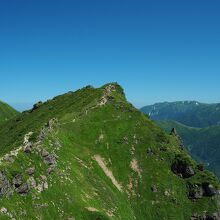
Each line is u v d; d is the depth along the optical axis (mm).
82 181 158375
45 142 153375
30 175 122500
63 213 123500
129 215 172375
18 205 108000
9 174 111875
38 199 117938
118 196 180375
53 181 132375
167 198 194125
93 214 132375
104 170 196000
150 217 184125
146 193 194625
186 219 187250
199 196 197500
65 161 158625
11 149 136375
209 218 189000
